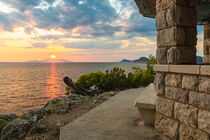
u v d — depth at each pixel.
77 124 3.73
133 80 10.60
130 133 3.18
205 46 6.15
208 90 2.18
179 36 2.80
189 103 2.51
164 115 3.08
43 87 39.34
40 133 3.64
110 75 10.16
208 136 2.19
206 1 4.54
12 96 27.72
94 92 8.66
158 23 3.22
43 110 5.17
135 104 3.46
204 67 2.17
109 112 4.57
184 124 2.61
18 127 3.64
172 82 2.86
